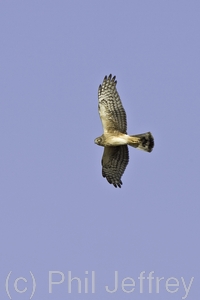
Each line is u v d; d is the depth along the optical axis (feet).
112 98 80.38
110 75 80.43
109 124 80.23
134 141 79.56
